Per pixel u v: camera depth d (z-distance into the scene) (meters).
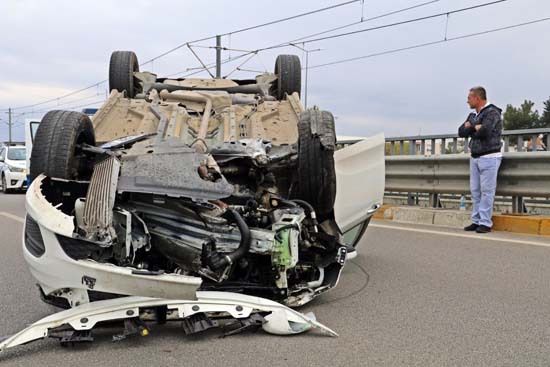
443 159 9.17
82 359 3.41
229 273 3.96
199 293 3.74
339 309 4.46
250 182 4.68
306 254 4.47
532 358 3.42
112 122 5.70
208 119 5.52
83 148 4.35
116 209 3.64
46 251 3.50
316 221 4.46
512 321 4.12
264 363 3.34
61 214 3.51
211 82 7.09
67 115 4.35
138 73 7.14
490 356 3.45
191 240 3.84
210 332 3.86
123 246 3.65
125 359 3.41
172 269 4.03
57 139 4.15
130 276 3.32
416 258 6.41
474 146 8.03
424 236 7.88
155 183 3.69
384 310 4.42
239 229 3.87
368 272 5.75
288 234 3.99
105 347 3.60
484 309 4.43
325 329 3.81
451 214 9.01
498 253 6.58
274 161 4.57
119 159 3.93
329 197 4.48
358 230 5.80
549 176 7.67
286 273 4.17
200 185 3.73
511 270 5.73
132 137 5.02
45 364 3.35
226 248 3.87
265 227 4.12
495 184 8.00
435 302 4.64
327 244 4.39
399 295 4.87
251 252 3.90
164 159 3.89
